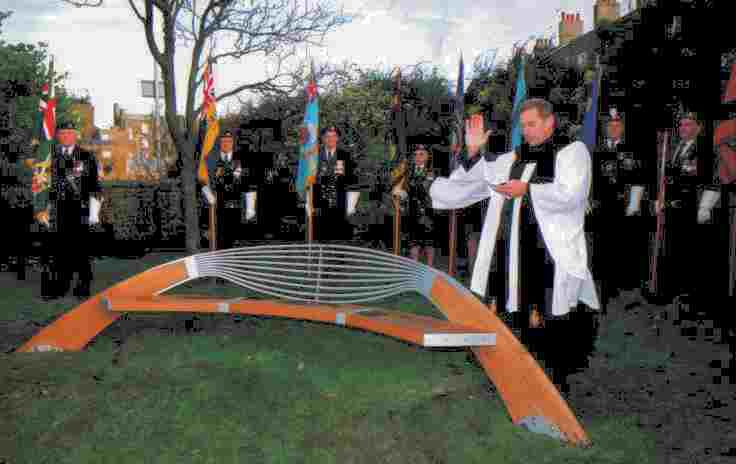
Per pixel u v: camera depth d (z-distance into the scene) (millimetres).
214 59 8828
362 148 10547
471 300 3494
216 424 3166
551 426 3064
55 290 6910
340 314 4070
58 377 3834
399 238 7996
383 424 3193
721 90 6398
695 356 4504
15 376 3854
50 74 6793
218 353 4402
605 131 7074
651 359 4430
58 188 6762
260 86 9328
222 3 8234
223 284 7316
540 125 3416
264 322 5426
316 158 7266
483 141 3818
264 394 3562
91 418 3219
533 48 9328
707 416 3354
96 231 7004
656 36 7406
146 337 4887
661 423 3256
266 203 9008
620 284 6840
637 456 2863
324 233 7887
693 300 6164
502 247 3607
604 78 7543
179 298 4727
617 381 3953
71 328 4582
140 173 16047
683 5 7035
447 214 7957
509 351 3234
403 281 4281
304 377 3867
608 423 3248
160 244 11203
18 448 2908
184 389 3617
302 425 3172
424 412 3346
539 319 3465
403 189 7941
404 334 3387
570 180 3270
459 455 2875
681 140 6309
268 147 8773
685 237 6359
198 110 8555
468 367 4145
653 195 6723
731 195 5816
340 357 4332
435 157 8102
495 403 3498
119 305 4410
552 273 3320
